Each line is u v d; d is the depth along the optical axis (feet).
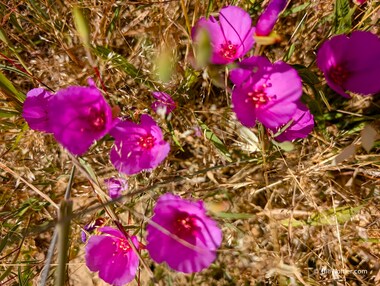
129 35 1.18
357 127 1.02
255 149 1.01
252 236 1.02
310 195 0.96
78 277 1.11
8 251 1.13
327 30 1.08
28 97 0.94
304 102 0.93
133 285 1.08
